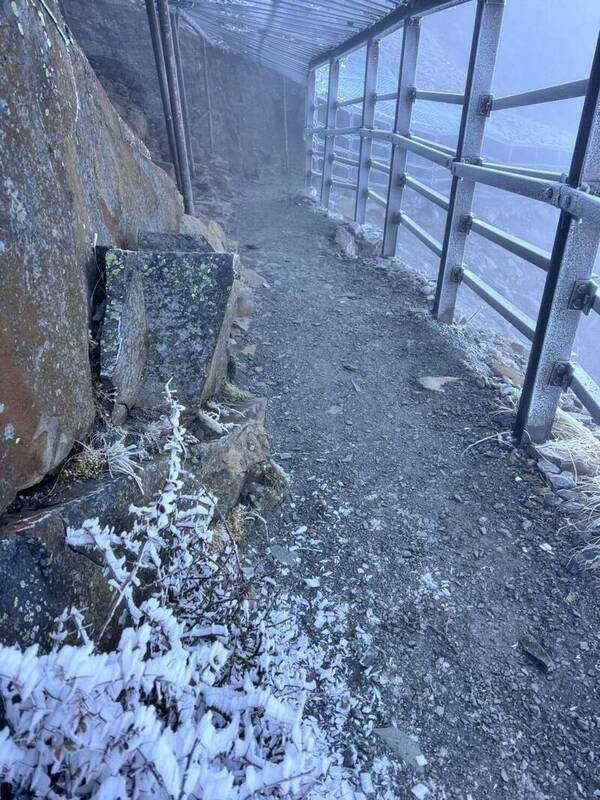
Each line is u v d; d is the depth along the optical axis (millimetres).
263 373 4141
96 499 1662
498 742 1872
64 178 1869
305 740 1089
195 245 2982
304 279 6152
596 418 2844
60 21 2053
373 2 5918
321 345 4633
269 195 11406
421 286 6039
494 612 2334
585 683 2066
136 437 2117
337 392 3967
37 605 1362
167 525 1547
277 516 2746
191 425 2395
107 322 2078
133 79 11734
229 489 2439
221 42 12758
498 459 3250
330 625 2221
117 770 832
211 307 2467
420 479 3109
